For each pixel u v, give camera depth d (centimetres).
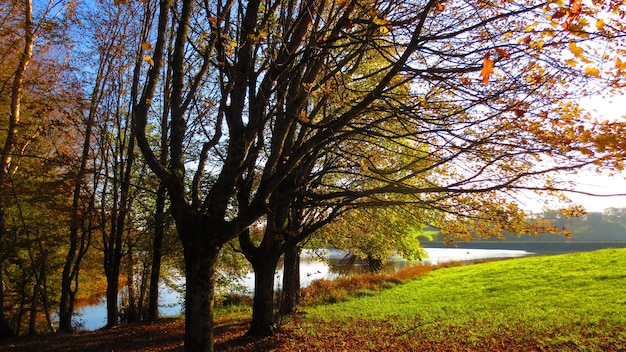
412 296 1958
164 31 612
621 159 422
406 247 2222
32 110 1509
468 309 1542
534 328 1146
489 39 581
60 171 1681
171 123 666
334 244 1844
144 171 1641
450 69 562
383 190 609
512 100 622
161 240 1650
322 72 850
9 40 1345
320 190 1150
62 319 1644
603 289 1566
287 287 1524
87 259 2142
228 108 686
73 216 1406
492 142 557
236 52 714
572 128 559
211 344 629
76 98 1468
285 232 1153
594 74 409
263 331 1194
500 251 6681
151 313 1666
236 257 1764
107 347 1193
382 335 1212
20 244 1502
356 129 616
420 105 635
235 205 1408
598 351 891
